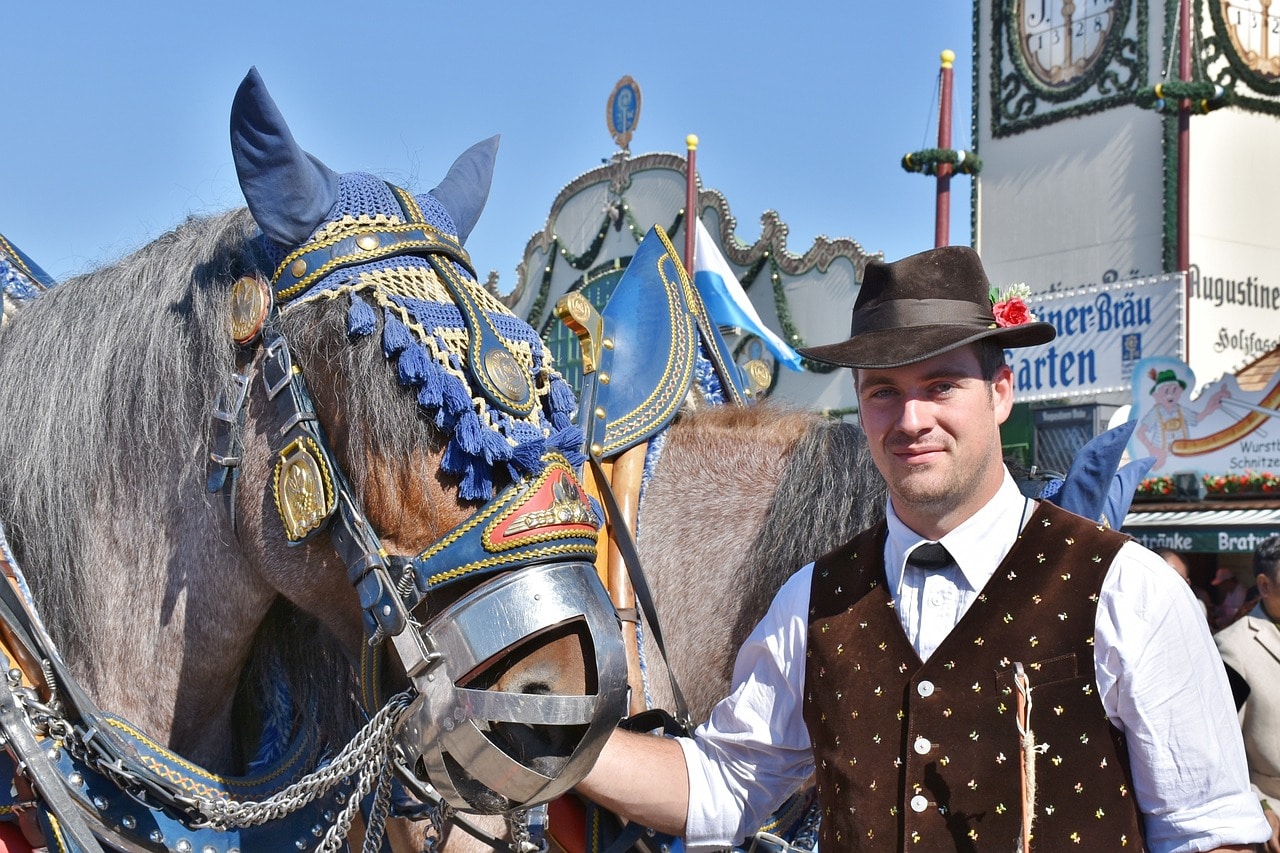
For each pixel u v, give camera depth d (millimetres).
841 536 2219
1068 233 11766
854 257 12156
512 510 1384
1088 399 9422
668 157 13773
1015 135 12258
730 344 13211
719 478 2359
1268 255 11383
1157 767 1522
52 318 1693
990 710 1562
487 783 1381
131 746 1537
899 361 1560
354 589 1500
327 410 1438
